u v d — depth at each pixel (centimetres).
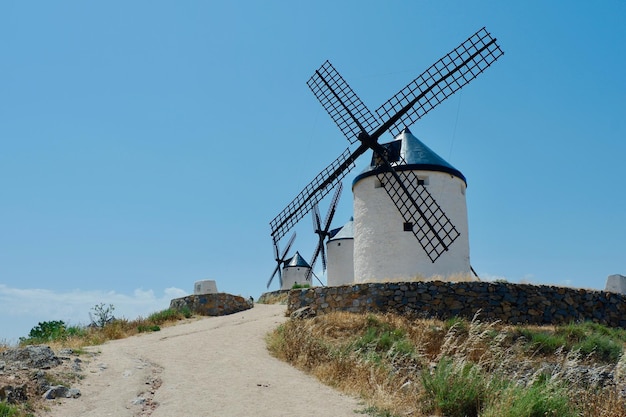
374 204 2316
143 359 1257
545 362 1434
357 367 1170
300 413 888
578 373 1296
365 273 2291
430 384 1005
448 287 1848
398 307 1830
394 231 2253
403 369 1282
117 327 1877
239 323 1923
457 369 1015
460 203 2309
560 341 1554
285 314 2031
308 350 1300
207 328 1870
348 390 1054
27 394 881
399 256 2223
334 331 1625
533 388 944
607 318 1945
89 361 1170
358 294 1894
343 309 1902
